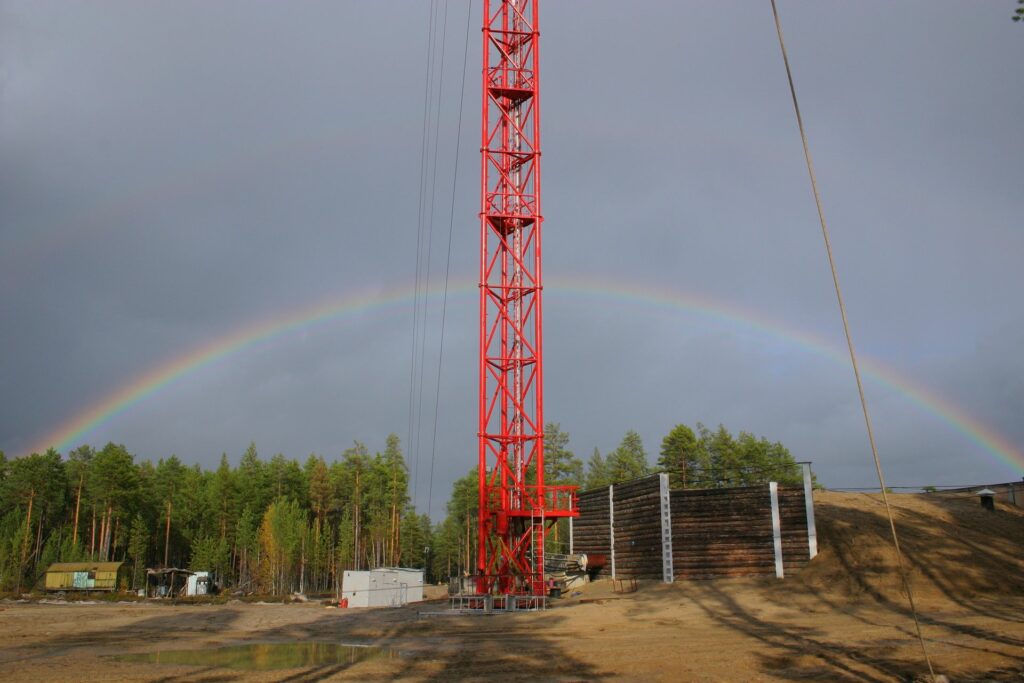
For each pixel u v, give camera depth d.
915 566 40.38
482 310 50.62
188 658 27.08
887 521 48.84
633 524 55.34
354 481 123.69
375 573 64.50
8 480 109.75
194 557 105.31
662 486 50.72
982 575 38.41
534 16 53.56
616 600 46.53
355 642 32.16
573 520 66.31
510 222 51.81
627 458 113.00
